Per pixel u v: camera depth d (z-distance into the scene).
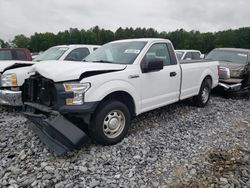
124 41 5.56
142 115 6.12
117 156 3.94
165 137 4.76
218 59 10.20
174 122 5.68
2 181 3.27
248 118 6.35
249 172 3.54
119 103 4.33
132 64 4.71
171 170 3.59
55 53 8.44
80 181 3.28
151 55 5.14
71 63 4.38
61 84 3.81
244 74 8.98
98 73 4.12
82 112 3.84
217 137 4.87
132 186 3.20
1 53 10.12
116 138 4.35
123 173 3.49
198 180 3.35
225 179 3.36
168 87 5.50
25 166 3.60
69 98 3.81
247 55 9.87
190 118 6.04
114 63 4.76
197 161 3.85
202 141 4.64
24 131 4.82
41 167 3.56
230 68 9.06
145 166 3.68
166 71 5.39
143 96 4.87
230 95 9.16
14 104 5.94
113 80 4.25
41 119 3.96
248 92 9.34
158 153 4.08
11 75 5.88
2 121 5.48
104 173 3.47
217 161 3.86
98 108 4.11
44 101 4.19
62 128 3.70
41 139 4.18
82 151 4.06
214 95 9.50
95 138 4.18
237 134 5.08
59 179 3.30
